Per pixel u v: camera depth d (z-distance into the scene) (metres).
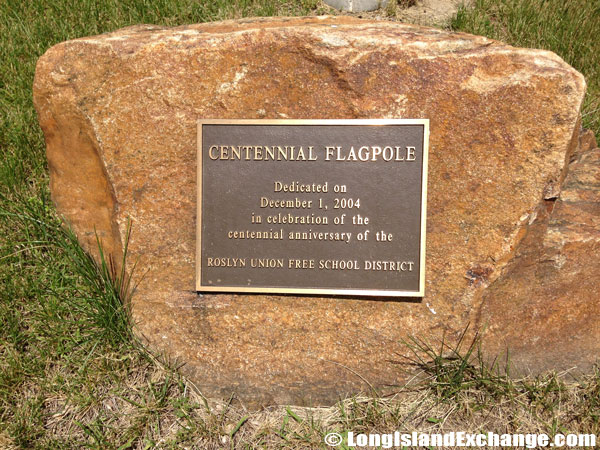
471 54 0.88
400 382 0.93
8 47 1.55
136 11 1.72
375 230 0.91
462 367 0.91
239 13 1.77
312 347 0.94
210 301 0.95
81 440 0.89
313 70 0.90
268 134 0.91
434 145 0.89
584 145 1.25
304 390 0.94
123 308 0.98
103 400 0.94
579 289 0.94
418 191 0.90
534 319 0.94
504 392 0.92
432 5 1.95
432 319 0.92
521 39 1.74
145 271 0.96
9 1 1.70
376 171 0.90
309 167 0.91
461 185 0.90
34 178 1.25
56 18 1.67
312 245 0.92
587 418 0.89
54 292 1.05
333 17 1.08
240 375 0.95
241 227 0.93
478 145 0.88
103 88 0.93
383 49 0.89
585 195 1.04
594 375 0.95
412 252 0.91
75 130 0.96
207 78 0.92
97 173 0.98
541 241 0.91
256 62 0.91
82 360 0.97
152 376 0.95
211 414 0.92
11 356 0.96
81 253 1.02
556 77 0.85
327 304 0.93
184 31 0.98
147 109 0.93
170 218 0.95
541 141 0.87
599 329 0.96
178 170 0.94
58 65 0.95
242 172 0.92
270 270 0.93
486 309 0.91
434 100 0.88
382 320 0.92
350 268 0.92
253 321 0.94
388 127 0.89
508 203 0.89
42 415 0.91
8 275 1.07
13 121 1.34
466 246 0.90
